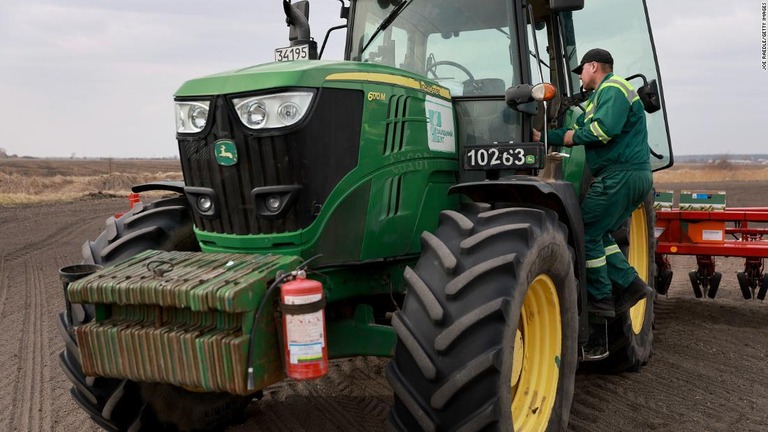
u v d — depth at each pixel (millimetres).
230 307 2576
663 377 4922
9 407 4512
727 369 5098
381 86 3355
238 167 3100
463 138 3980
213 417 3729
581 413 4215
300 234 3070
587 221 4242
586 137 4039
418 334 2777
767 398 4484
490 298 2775
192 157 3254
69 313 3277
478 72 3980
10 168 56562
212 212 3215
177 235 3715
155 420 3396
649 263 5578
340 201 3191
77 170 61594
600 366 4957
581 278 3693
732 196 21094
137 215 3760
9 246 11969
